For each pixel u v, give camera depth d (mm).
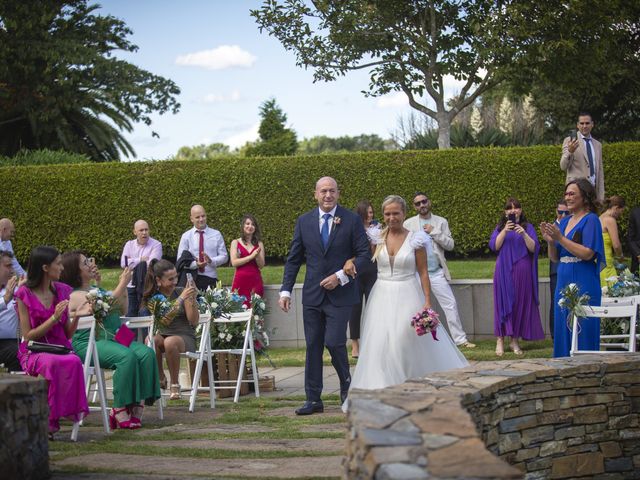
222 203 17031
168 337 8766
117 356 7168
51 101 29766
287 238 16859
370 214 11273
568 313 7309
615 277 9445
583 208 7496
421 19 18781
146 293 8688
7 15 29328
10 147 31844
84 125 31547
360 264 7508
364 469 2863
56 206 17531
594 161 10938
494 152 16344
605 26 18203
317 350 7703
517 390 5000
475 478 2469
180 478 4684
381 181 16609
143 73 31922
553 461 5270
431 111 19109
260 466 5031
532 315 11031
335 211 7746
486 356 10883
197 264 11625
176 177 17188
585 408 5438
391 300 7234
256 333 9750
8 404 4406
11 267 8172
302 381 10398
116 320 7758
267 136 41000
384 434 3055
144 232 12148
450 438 2984
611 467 5512
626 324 8883
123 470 4969
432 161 16484
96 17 32188
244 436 6398
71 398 6328
